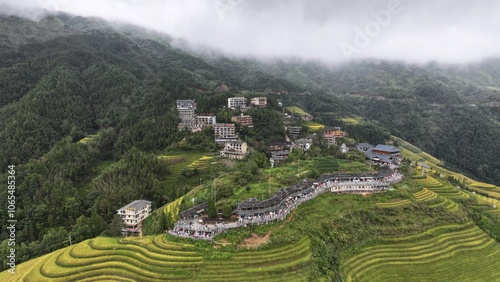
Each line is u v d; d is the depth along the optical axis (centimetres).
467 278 9356
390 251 9825
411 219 11138
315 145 19825
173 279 7375
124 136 19825
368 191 12338
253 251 8194
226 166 16725
